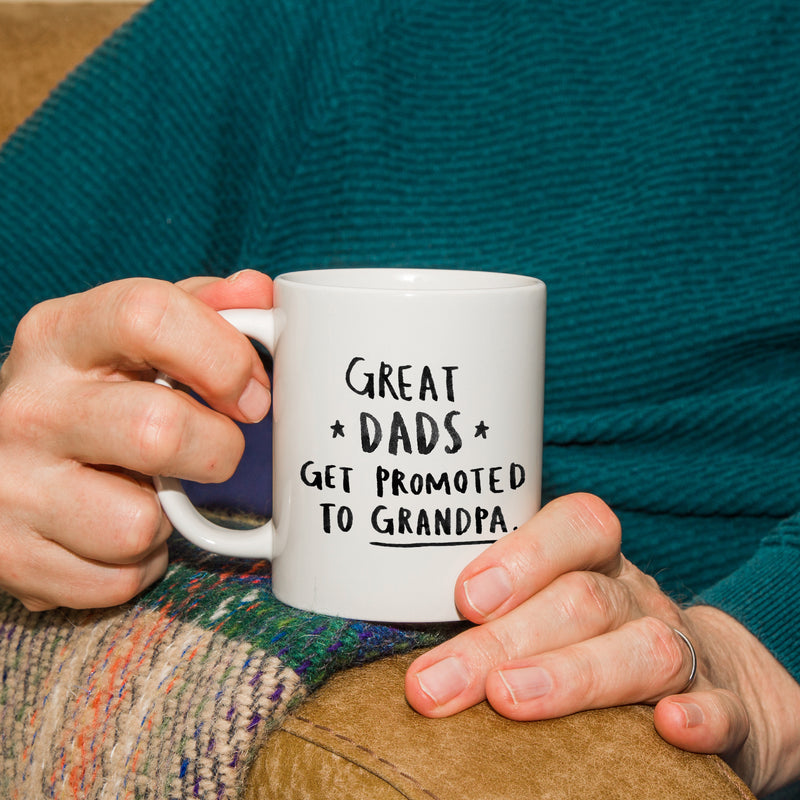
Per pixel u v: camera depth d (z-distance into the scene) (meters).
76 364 0.45
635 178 0.64
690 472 0.63
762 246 0.64
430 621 0.44
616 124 0.64
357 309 0.42
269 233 0.64
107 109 0.59
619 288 0.63
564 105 0.64
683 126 0.64
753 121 0.64
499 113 0.64
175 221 0.60
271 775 0.40
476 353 0.43
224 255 0.63
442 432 0.43
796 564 0.57
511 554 0.44
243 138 0.62
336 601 0.44
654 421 0.63
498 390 0.43
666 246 0.63
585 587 0.45
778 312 0.63
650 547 0.64
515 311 0.43
